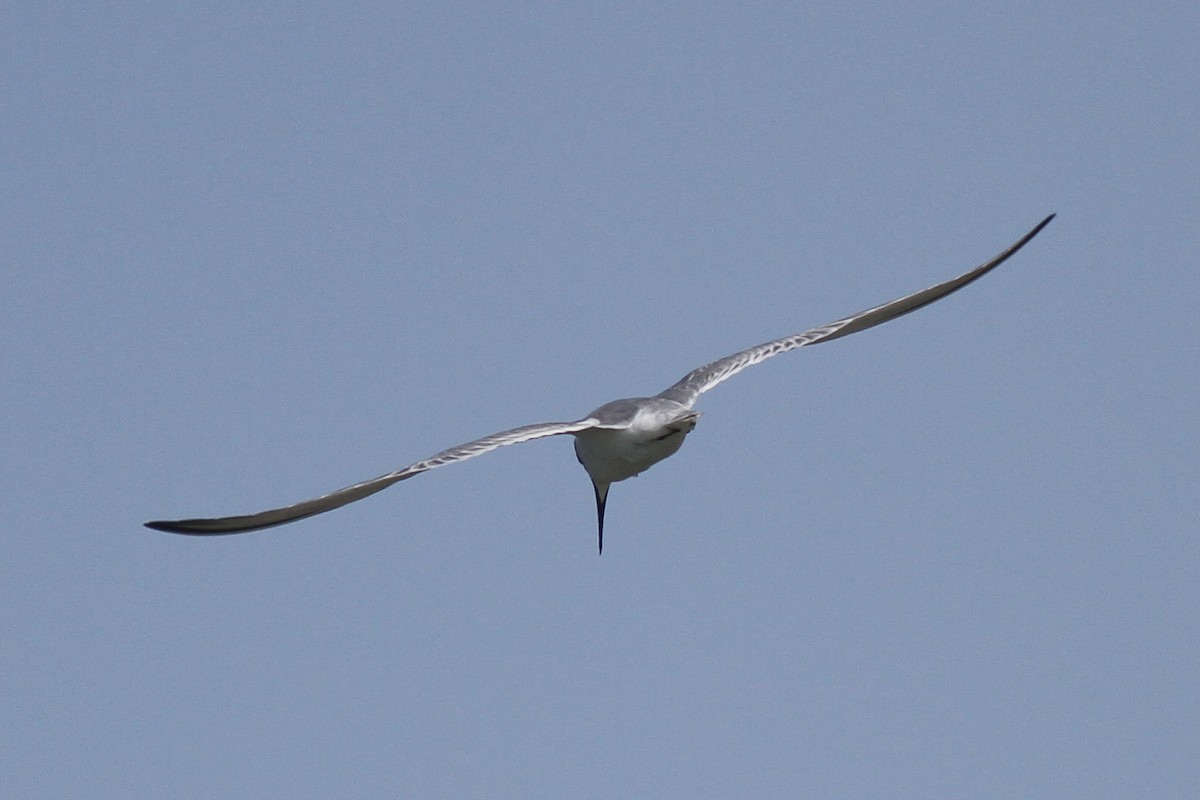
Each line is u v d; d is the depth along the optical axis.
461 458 15.59
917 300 19.02
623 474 18.11
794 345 19.02
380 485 15.09
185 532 14.44
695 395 18.34
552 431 16.66
